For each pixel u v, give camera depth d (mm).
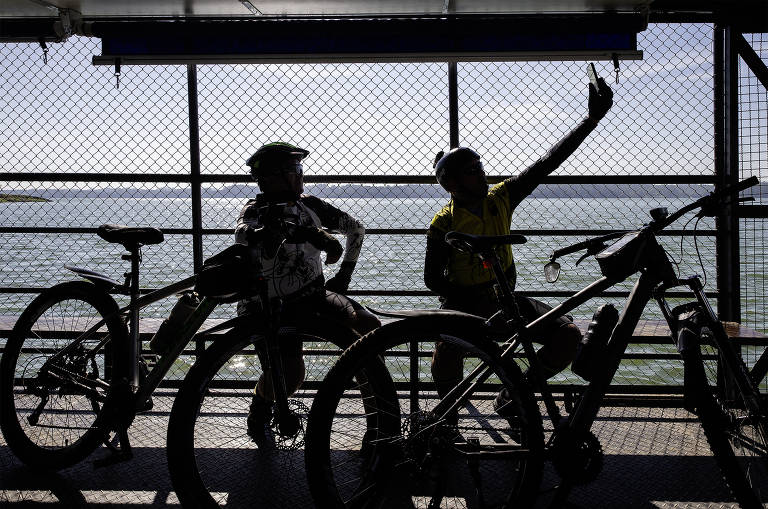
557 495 2617
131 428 3807
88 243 18562
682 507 2861
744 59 4055
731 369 2598
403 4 3750
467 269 3373
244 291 2758
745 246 4316
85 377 3303
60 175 4480
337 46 4035
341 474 3010
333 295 3346
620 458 3363
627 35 3969
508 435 2883
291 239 2717
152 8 3871
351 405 3135
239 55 4059
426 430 2619
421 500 2939
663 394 4188
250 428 3412
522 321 2623
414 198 4480
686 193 4262
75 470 3262
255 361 3738
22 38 4090
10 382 3299
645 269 2643
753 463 2666
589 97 3514
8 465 3326
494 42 3994
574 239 13602
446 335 2572
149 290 3457
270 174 3166
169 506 2893
